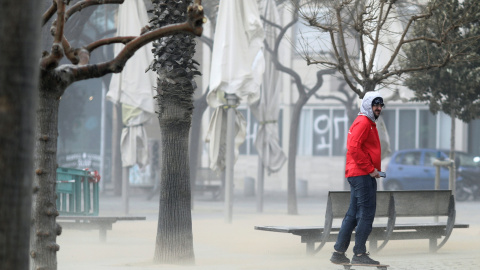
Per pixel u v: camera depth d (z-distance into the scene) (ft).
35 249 31.24
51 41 94.22
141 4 107.55
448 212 62.85
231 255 60.54
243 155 239.09
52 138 30.96
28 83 16.43
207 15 140.87
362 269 49.62
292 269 49.29
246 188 201.46
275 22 130.62
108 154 272.72
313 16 68.59
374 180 50.75
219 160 99.91
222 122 98.99
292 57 230.07
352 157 50.49
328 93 234.79
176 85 54.70
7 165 16.22
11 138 16.24
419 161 177.88
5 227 16.28
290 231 57.16
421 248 66.18
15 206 16.31
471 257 57.82
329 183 236.02
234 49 91.20
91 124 281.54
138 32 106.22
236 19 91.97
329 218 57.11
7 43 16.29
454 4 77.77
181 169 55.01
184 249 54.34
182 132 55.16
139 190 210.18
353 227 51.06
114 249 64.95
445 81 84.69
